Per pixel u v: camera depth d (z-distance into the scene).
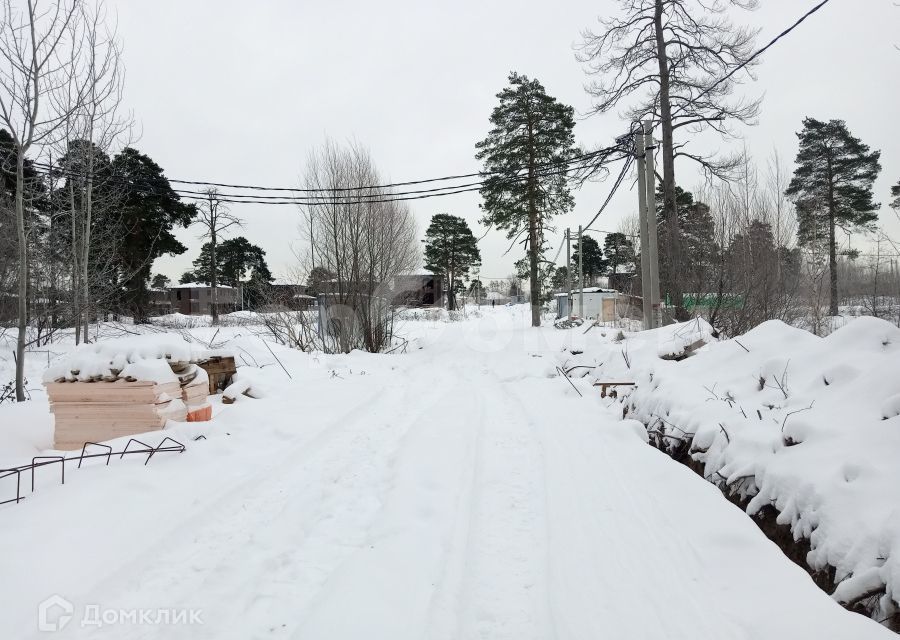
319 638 2.45
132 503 3.69
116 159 17.34
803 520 2.84
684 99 14.58
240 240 55.94
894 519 2.34
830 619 2.21
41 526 3.22
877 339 4.11
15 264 13.02
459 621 2.62
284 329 16.81
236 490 4.20
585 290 33.84
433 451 5.36
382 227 16.88
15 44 8.02
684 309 13.02
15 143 8.33
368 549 3.34
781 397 4.04
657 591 2.70
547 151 25.81
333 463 5.21
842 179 29.77
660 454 4.58
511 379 10.62
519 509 4.04
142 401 4.96
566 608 2.64
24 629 2.43
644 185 11.38
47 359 12.86
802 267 13.20
